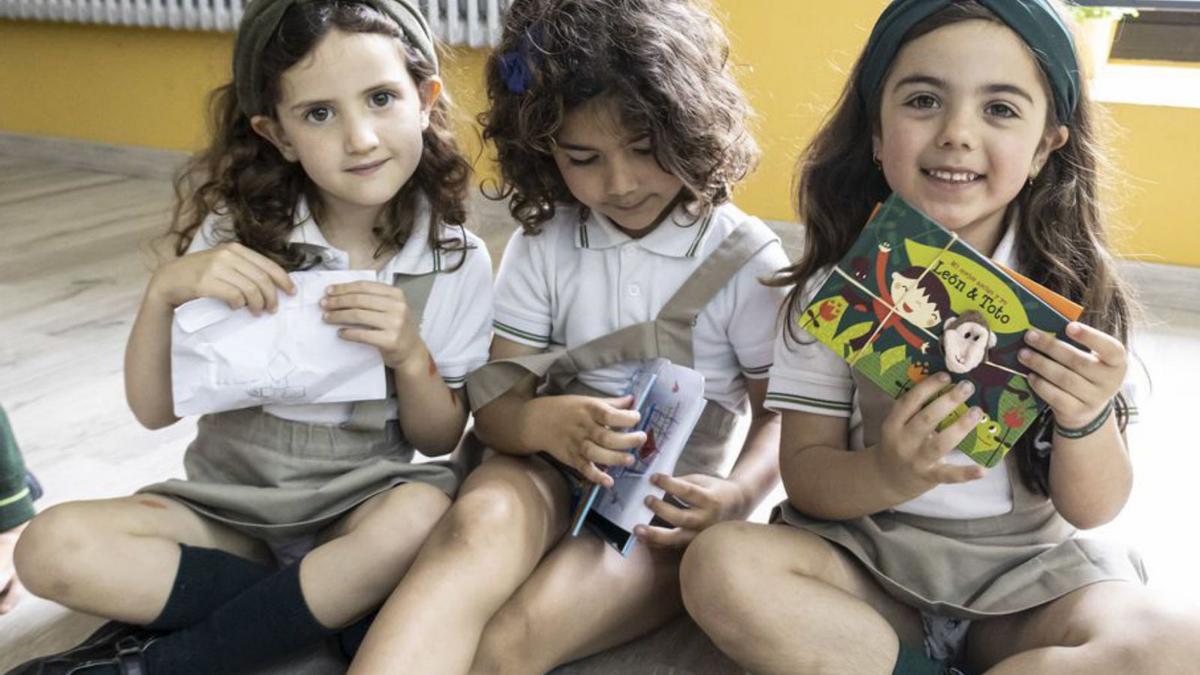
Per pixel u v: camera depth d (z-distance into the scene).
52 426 1.64
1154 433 1.67
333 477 1.15
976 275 0.91
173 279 1.08
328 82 1.05
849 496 0.99
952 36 0.93
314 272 1.11
